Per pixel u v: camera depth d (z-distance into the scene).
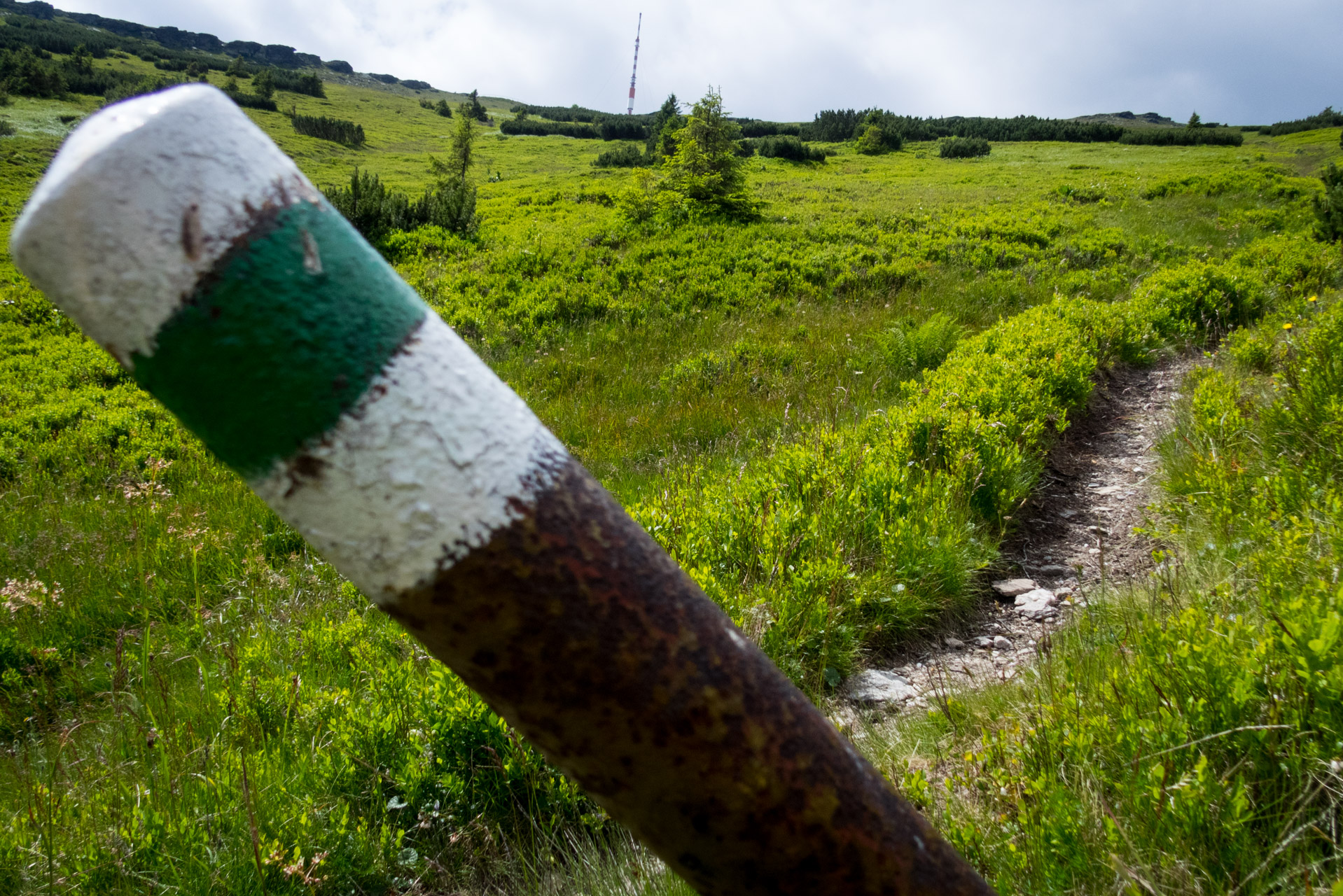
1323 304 7.37
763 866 0.50
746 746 0.48
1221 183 21.89
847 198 22.06
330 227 0.42
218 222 0.39
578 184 27.77
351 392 0.40
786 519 3.88
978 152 41.84
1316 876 1.56
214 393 0.40
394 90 140.25
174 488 6.97
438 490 0.42
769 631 3.20
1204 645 2.11
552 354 10.05
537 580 0.43
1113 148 43.91
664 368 9.14
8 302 14.88
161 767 2.67
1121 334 7.43
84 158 0.37
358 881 2.22
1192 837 1.64
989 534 4.29
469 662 0.45
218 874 2.14
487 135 68.00
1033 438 5.01
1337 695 1.81
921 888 0.54
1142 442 5.55
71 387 10.91
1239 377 5.68
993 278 12.17
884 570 3.68
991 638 3.47
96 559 5.34
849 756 0.54
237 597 4.75
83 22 132.38
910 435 4.84
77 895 2.13
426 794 2.45
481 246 16.55
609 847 2.33
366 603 4.36
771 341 9.67
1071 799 1.83
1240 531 3.27
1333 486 3.31
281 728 2.95
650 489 5.42
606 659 0.45
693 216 17.28
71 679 3.92
